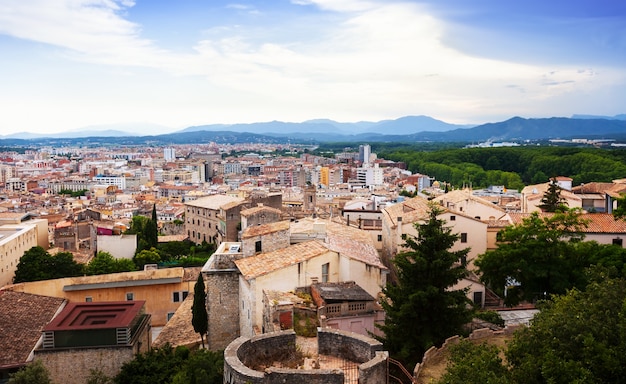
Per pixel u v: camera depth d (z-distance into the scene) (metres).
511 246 58.19
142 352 54.81
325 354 29.56
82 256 118.69
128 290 77.94
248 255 54.00
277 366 27.75
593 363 23.50
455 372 25.28
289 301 39.97
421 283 42.28
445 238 42.94
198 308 55.38
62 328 50.34
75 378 50.12
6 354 51.84
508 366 27.62
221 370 40.47
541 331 26.36
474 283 63.00
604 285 29.17
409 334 40.22
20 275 97.00
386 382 25.67
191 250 146.50
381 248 91.25
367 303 42.81
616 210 60.53
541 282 56.38
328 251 49.94
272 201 149.38
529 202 113.81
